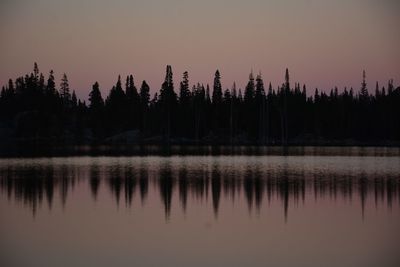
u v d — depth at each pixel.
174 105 138.38
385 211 29.50
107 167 56.78
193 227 25.14
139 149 97.25
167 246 21.58
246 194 35.88
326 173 50.19
